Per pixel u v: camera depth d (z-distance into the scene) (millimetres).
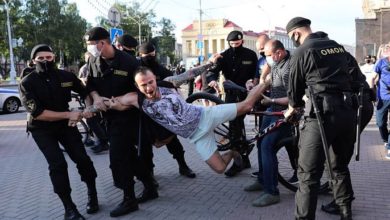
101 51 4395
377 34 32031
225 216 4457
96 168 6715
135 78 4168
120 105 4379
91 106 4473
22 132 11008
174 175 6098
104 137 7809
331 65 3635
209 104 4965
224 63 6000
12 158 7805
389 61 7020
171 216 4516
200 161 6918
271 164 4699
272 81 4832
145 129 4496
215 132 4770
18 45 46844
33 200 5242
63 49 58625
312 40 3740
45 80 4379
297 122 4484
